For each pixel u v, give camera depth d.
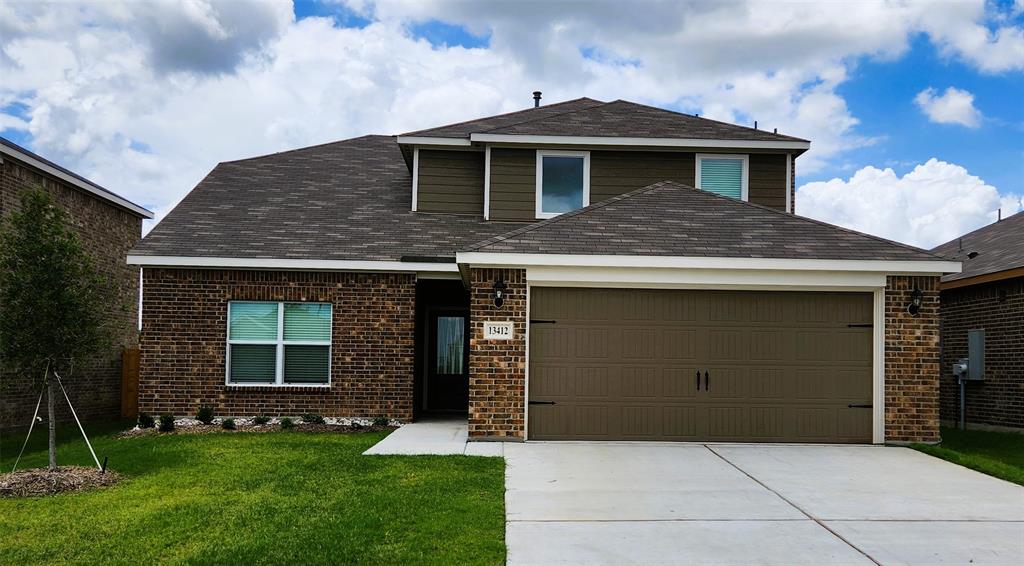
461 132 16.73
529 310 11.45
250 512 7.32
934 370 11.38
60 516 7.31
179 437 12.33
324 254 14.10
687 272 11.33
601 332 11.49
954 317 16.05
